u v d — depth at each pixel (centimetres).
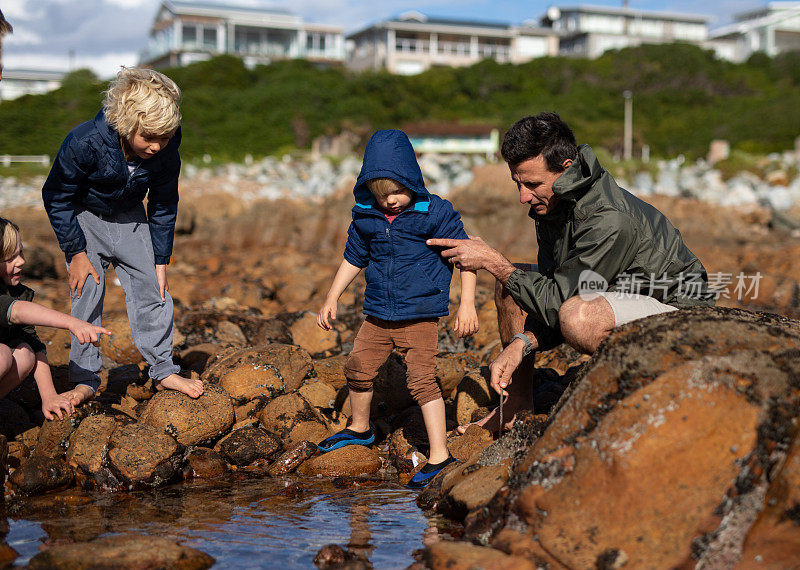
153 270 419
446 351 616
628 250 329
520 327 388
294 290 934
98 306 409
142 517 314
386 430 446
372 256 376
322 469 390
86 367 408
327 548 265
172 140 406
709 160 3400
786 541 219
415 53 5512
